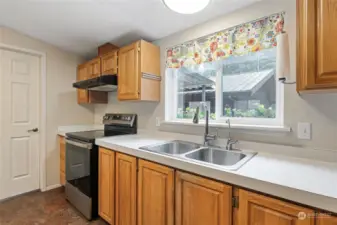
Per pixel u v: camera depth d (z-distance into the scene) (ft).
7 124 8.20
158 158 4.70
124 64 7.34
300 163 4.07
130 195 5.47
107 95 10.12
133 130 8.35
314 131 4.33
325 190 2.76
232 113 6.09
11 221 6.64
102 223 6.55
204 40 6.33
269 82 5.37
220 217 3.65
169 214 4.52
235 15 5.57
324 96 4.21
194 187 4.05
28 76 8.73
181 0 4.34
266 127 4.95
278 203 3.01
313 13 3.33
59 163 9.65
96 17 6.66
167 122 7.23
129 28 7.18
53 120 9.45
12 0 6.05
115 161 5.99
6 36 7.88
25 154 8.73
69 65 9.98
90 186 6.64
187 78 7.24
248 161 4.22
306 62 3.41
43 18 7.00
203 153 5.50
